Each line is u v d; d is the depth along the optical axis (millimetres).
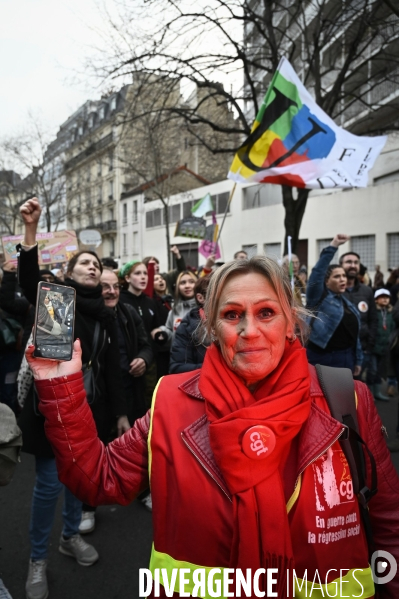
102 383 2836
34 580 2387
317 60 10117
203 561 1088
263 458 1020
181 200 29719
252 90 10438
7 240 5383
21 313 4188
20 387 2371
